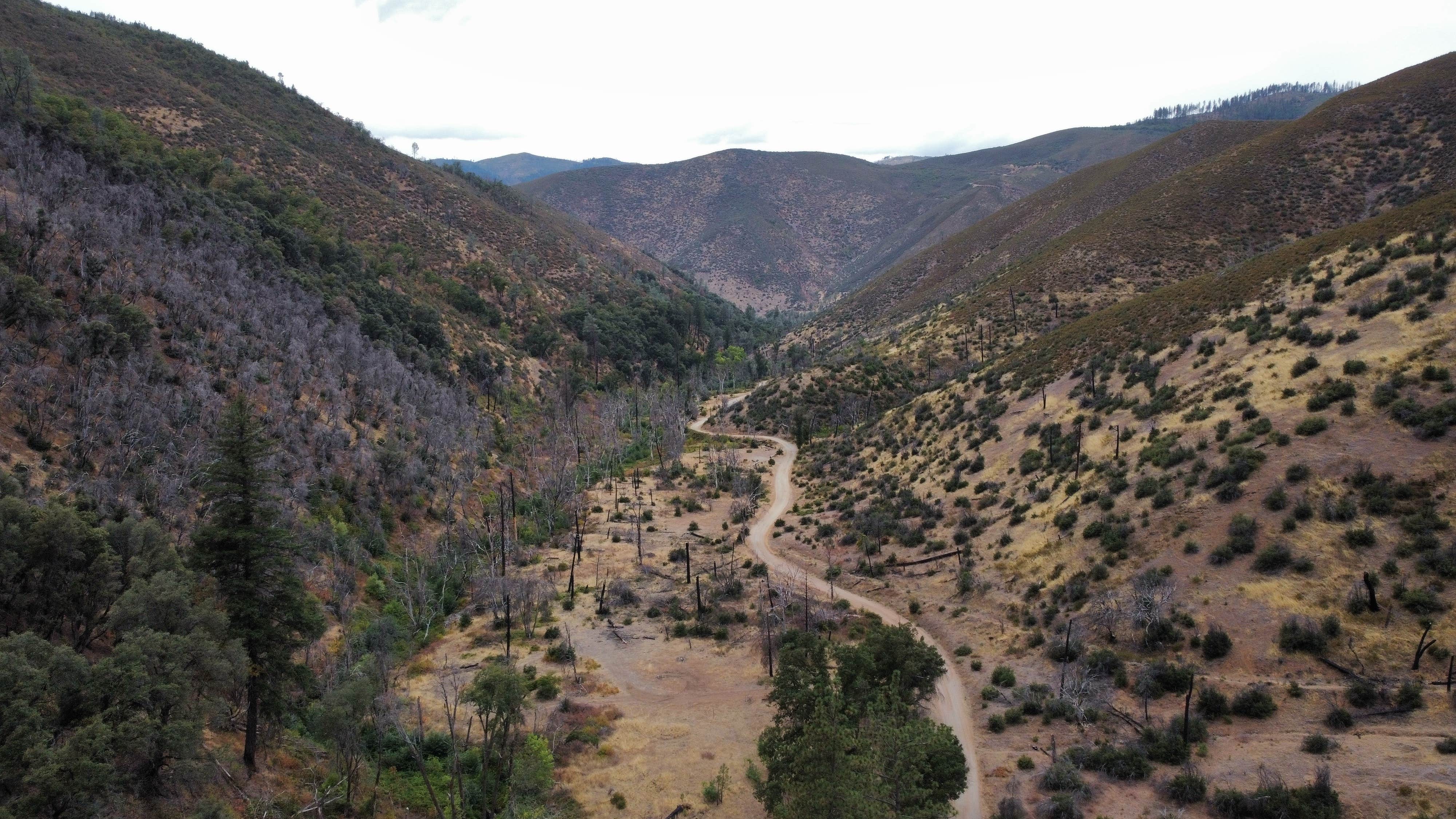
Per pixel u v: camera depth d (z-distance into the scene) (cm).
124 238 8500
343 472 8138
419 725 4578
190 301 8300
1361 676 4150
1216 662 4619
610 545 9256
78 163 9662
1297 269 7862
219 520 3609
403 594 6962
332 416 8725
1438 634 4144
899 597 6925
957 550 7150
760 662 6031
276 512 3697
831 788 3147
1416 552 4556
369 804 3947
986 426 9169
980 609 6259
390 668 5553
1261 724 4138
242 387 7881
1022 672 5275
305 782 3944
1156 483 6175
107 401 6256
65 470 5472
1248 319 7500
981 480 8194
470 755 4562
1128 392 7819
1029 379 9694
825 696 4162
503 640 6556
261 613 3650
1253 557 5075
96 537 3756
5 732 2638
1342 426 5509
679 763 4659
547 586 7625
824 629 6375
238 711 4041
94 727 2762
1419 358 5600
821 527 8931
